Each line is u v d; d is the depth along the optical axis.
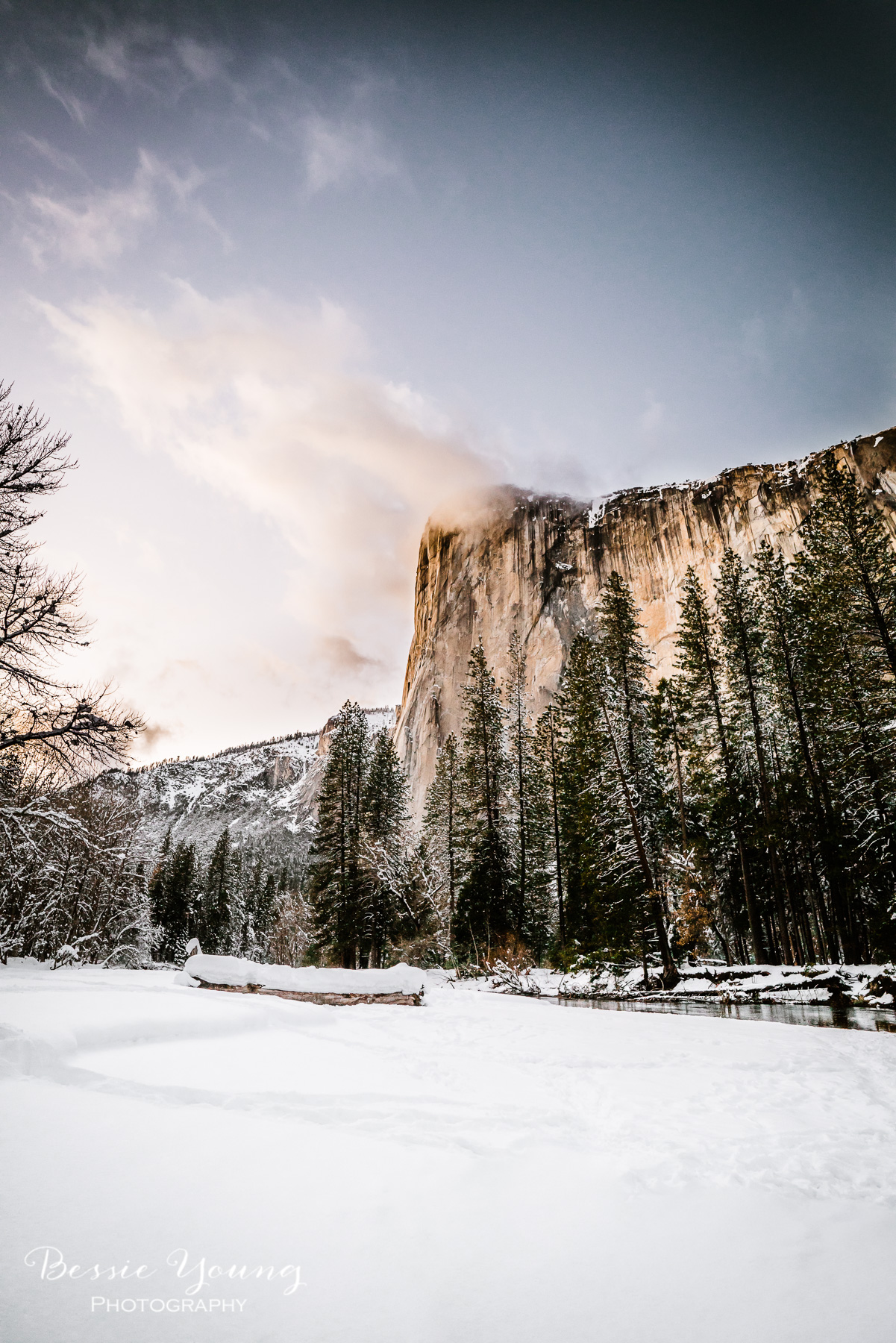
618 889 23.59
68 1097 4.47
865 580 21.23
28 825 18.03
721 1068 7.18
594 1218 2.97
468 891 33.22
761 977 19.27
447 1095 5.46
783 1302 2.31
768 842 25.16
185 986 14.89
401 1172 3.41
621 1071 6.91
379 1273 2.42
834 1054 8.26
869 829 21.11
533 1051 8.16
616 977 22.36
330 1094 5.10
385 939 32.06
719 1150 4.01
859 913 24.59
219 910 71.06
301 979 14.61
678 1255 2.65
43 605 13.95
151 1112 4.25
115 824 34.59
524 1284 2.40
